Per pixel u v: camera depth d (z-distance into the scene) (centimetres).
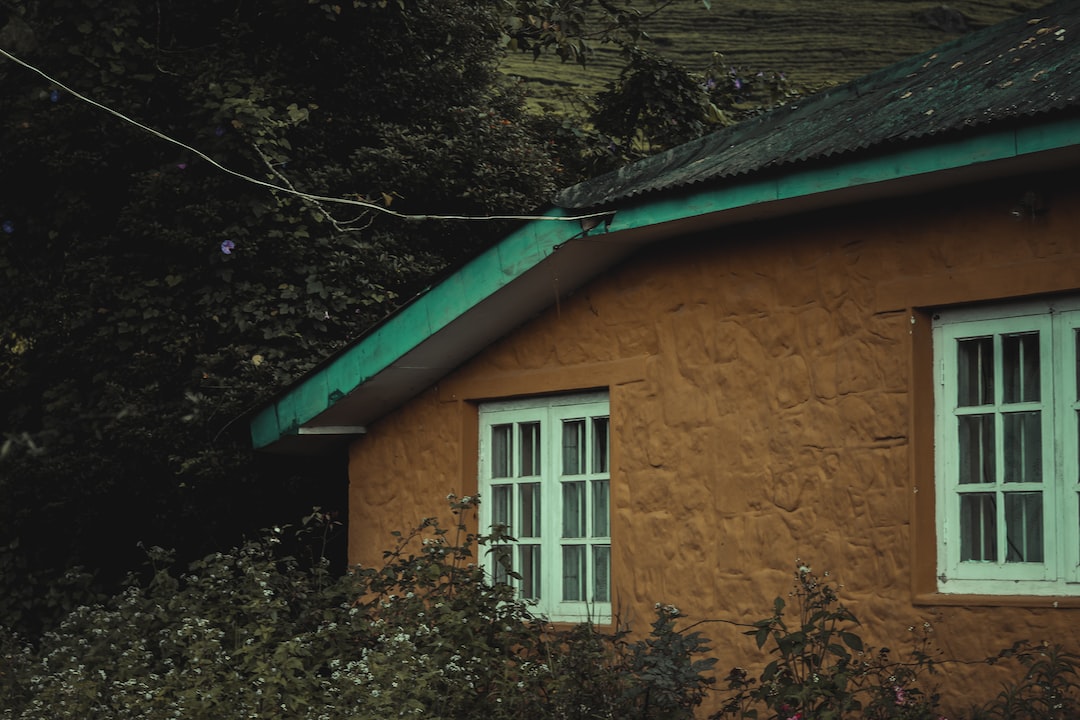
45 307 1023
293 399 902
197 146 1007
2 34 1039
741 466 709
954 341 632
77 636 844
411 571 780
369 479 923
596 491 798
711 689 708
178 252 1009
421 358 845
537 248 754
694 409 734
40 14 1035
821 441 673
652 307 761
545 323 821
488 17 1192
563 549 812
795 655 616
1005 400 612
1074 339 589
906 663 614
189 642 768
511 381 836
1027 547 600
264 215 1012
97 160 1017
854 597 651
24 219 1046
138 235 1002
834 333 672
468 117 1116
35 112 1024
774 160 641
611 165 1299
